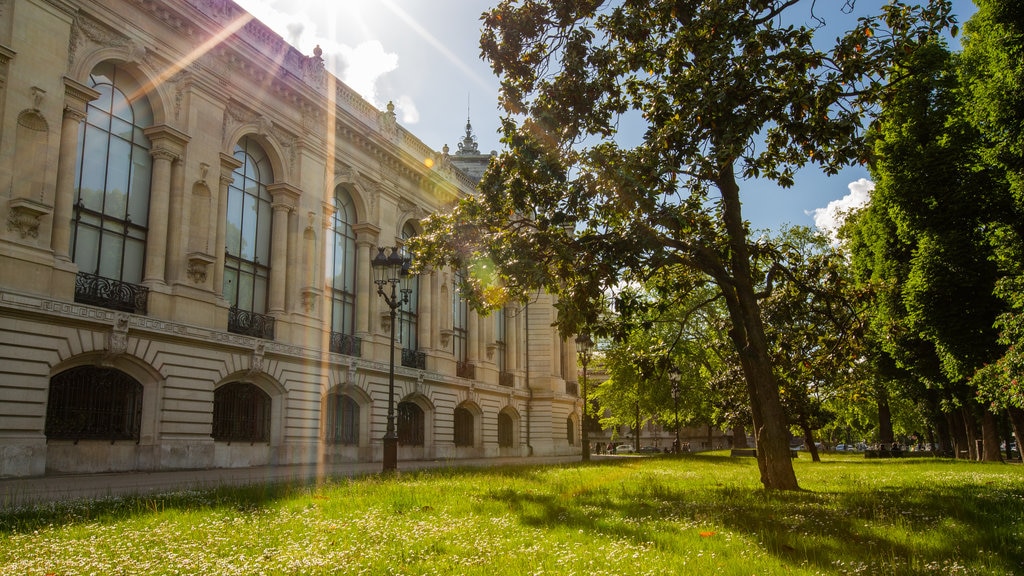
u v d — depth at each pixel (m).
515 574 5.77
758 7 14.89
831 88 13.99
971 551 6.89
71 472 23.64
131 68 27.17
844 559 6.43
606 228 16.30
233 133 31.42
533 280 15.14
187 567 6.25
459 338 50.19
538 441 57.31
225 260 31.41
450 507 10.74
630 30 15.58
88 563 6.52
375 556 6.64
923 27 14.95
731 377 33.88
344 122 37.75
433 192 46.06
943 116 27.47
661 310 20.33
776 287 20.64
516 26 16.30
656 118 15.25
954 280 25.67
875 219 32.09
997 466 30.44
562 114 16.11
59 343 23.14
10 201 22.31
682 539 7.52
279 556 6.66
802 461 39.91
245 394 31.33
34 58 23.42
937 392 43.69
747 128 13.70
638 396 60.03
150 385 26.47
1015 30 22.41
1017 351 21.36
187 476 22.56
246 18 32.22
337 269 38.53
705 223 17.80
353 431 38.47
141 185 27.67
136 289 26.45
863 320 20.33
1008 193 24.81
